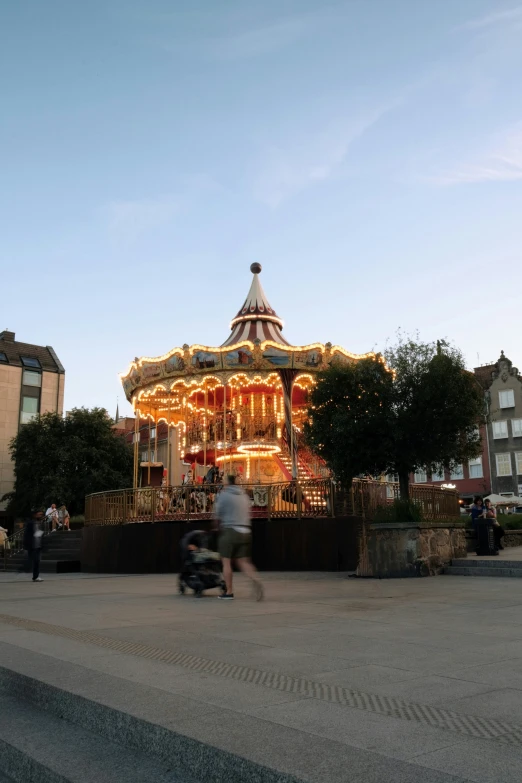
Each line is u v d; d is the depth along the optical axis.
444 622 7.37
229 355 23.19
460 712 3.78
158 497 20.36
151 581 16.03
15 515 51.09
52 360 65.69
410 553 14.05
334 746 3.19
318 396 17.23
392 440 16.33
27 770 3.83
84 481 47.16
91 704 4.15
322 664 5.15
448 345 16.94
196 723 3.61
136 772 3.55
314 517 18.33
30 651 5.87
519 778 2.77
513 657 5.39
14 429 61.22
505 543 23.66
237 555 10.52
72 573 22.09
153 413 28.98
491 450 55.06
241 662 5.25
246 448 24.70
